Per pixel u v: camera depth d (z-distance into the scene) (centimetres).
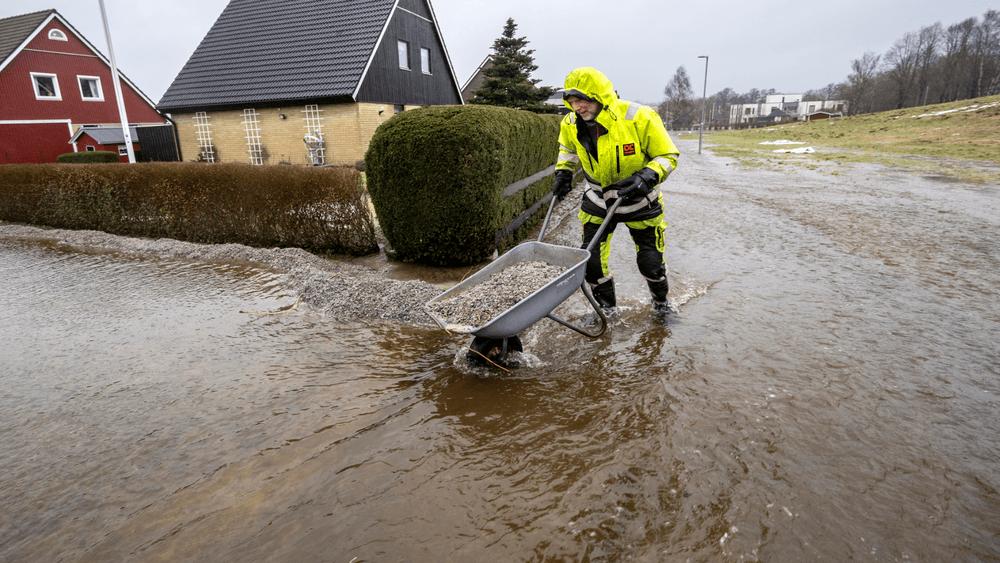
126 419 306
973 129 3428
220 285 588
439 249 632
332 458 261
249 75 1934
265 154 1934
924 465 244
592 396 316
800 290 507
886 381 325
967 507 216
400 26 2084
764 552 194
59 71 2648
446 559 195
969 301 468
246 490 239
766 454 254
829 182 1441
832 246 688
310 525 215
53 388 349
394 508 224
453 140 576
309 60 1903
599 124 380
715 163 2248
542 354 386
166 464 262
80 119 2752
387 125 611
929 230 778
